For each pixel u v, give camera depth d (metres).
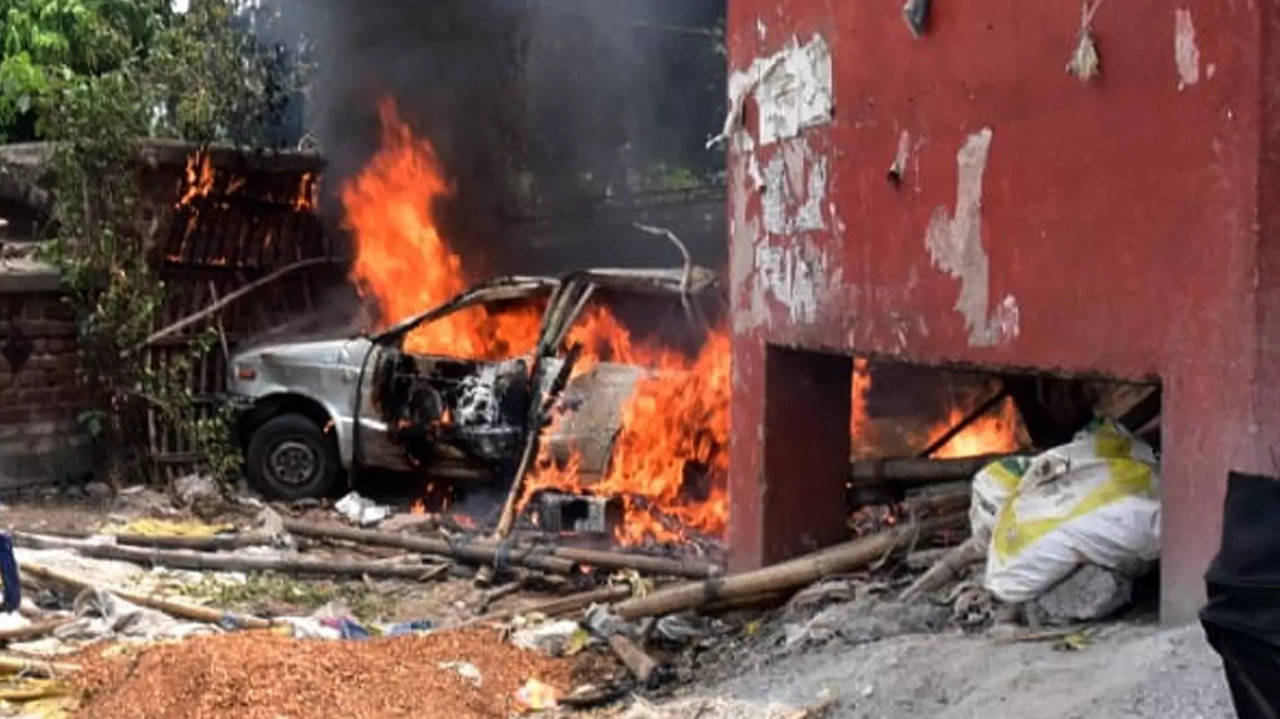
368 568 8.30
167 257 11.55
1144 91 4.48
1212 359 4.24
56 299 10.76
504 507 8.89
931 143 5.57
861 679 4.91
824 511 7.12
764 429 7.02
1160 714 3.74
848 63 6.13
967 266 5.37
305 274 12.91
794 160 6.64
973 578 5.64
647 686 5.84
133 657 6.21
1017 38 5.04
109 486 10.75
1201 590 4.33
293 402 10.67
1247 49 4.07
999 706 4.21
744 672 5.70
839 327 6.28
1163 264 4.43
